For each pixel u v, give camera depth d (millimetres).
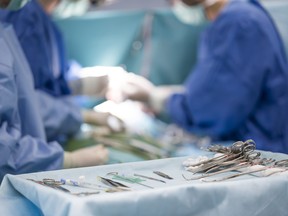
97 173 1232
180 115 2635
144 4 3045
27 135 1603
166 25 2996
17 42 1740
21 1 1753
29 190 1108
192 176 1194
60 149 1550
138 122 2672
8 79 1476
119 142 2166
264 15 2354
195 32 3016
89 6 2754
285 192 1120
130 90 2926
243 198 1074
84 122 2414
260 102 2365
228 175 1187
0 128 1450
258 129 2363
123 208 972
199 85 2381
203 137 2424
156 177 1189
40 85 2133
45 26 2158
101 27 2918
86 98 2795
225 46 2311
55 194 1010
